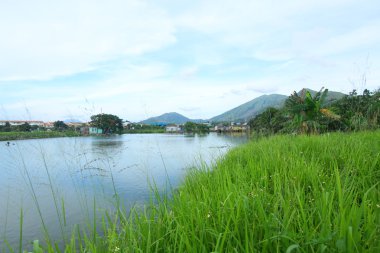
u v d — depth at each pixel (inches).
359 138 303.0
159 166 722.2
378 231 77.5
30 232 301.1
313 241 72.9
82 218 310.0
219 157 337.7
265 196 120.7
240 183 144.9
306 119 758.5
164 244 92.2
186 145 1572.3
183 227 92.5
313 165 179.2
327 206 101.0
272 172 181.0
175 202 131.6
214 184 161.0
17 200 447.5
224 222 100.5
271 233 84.9
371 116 539.5
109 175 594.2
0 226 327.6
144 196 350.3
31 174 561.3
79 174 588.1
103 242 99.3
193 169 262.5
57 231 285.7
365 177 141.4
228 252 79.2
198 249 87.2
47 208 392.2
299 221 95.1
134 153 1145.4
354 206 85.3
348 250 68.9
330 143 283.1
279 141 398.0
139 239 98.9
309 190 146.3
